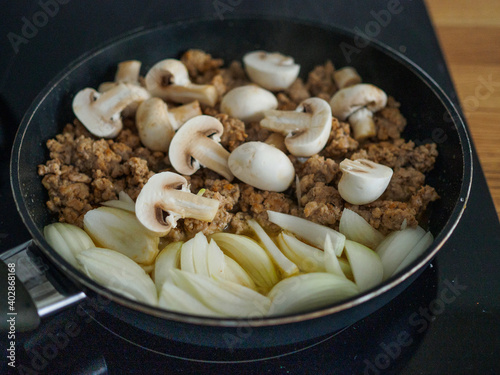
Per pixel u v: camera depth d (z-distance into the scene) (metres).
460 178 0.31
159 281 0.30
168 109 0.39
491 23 0.49
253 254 0.31
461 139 0.32
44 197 0.34
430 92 0.35
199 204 0.31
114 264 0.30
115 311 0.28
